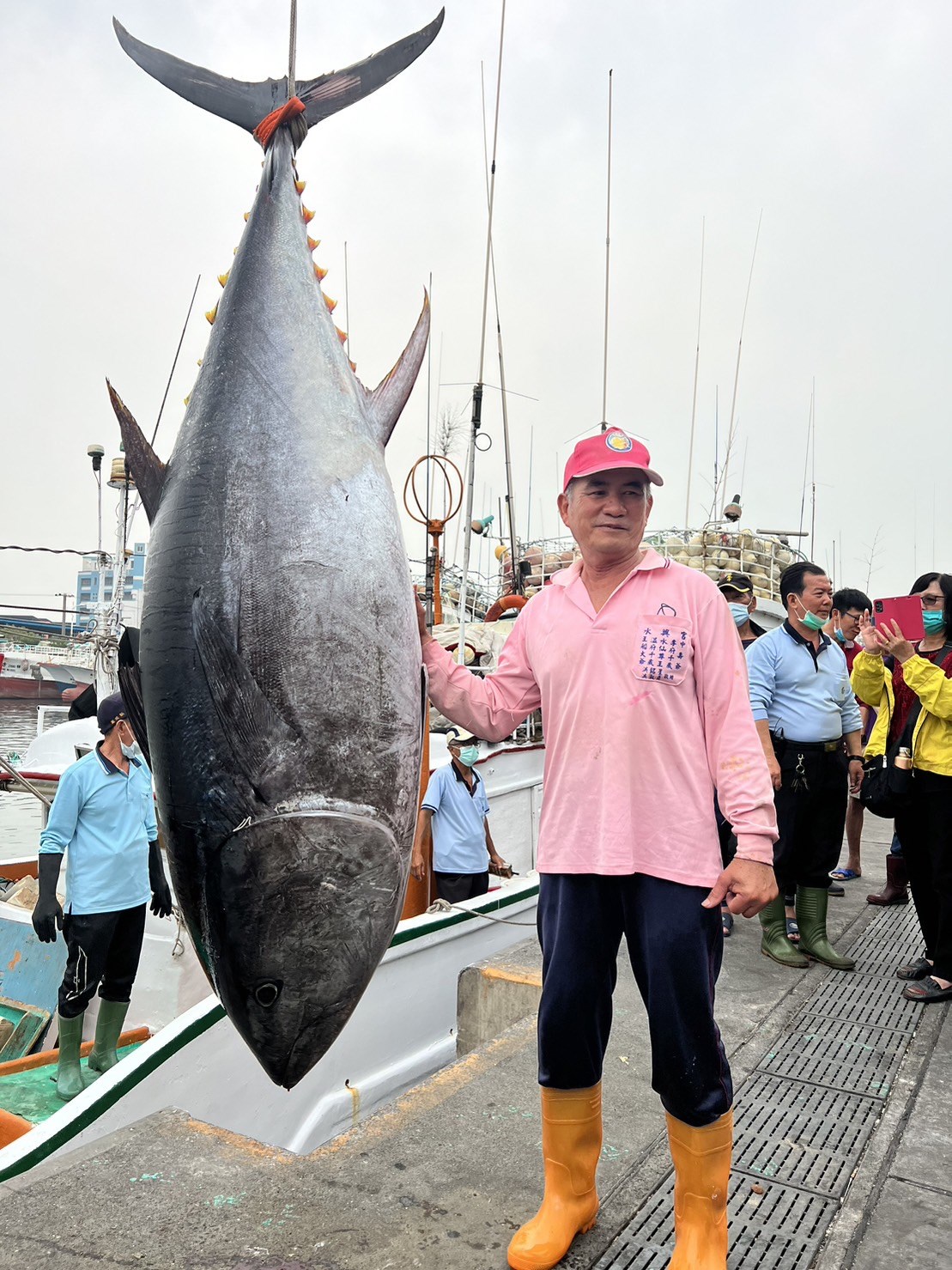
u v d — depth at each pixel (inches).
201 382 76.2
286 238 81.0
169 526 70.2
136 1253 80.6
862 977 162.4
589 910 79.1
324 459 70.8
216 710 64.1
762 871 71.8
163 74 88.2
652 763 76.9
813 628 166.6
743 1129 107.7
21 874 285.7
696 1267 73.9
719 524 419.2
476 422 283.6
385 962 171.6
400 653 68.4
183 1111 106.6
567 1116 81.5
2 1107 173.9
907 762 153.6
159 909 195.5
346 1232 83.7
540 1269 78.2
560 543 369.7
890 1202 91.7
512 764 284.4
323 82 88.3
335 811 63.5
